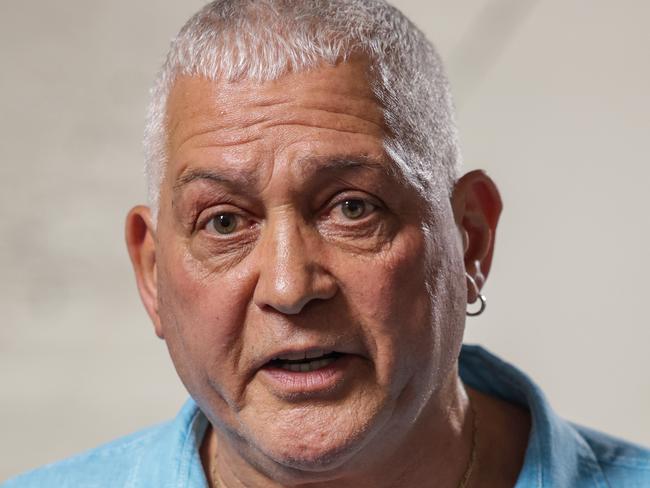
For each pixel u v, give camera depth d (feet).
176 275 6.82
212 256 6.66
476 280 7.67
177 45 7.05
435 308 6.86
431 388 6.93
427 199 6.86
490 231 7.74
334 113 6.51
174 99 6.92
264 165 6.43
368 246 6.53
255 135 6.46
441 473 7.47
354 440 6.50
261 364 6.53
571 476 7.72
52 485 8.50
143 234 7.79
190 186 6.66
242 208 6.57
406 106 6.86
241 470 7.43
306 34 6.61
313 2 6.82
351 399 6.54
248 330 6.56
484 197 7.72
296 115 6.47
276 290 6.28
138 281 7.85
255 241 6.60
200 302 6.68
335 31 6.67
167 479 7.97
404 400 6.77
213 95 6.63
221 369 6.67
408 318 6.64
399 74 6.90
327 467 6.57
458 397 7.66
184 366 7.07
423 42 7.45
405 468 7.24
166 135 7.00
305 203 6.49
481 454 7.86
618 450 8.14
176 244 6.84
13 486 8.60
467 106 16.35
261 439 6.59
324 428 6.48
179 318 6.92
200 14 7.07
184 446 8.08
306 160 6.40
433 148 7.06
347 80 6.61
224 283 6.57
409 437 7.16
